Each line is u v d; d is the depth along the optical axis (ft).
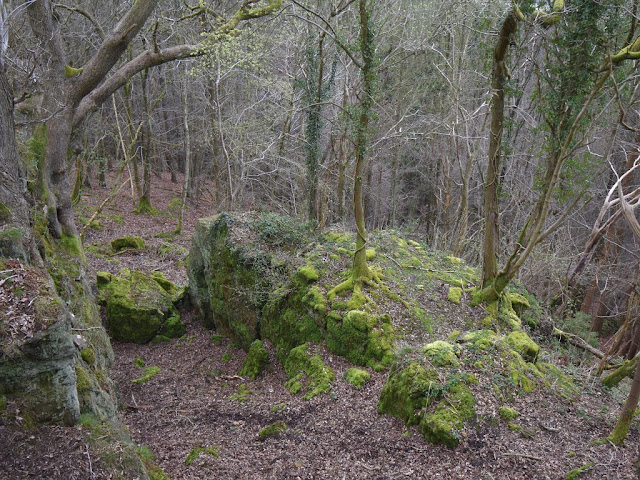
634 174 46.09
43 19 28.09
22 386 14.16
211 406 26.50
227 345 36.47
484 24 31.19
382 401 23.21
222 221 36.68
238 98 78.69
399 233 39.40
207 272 38.45
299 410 24.43
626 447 19.75
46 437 14.10
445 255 37.19
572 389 24.25
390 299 29.73
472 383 21.89
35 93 29.48
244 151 62.69
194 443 22.07
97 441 14.62
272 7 35.47
